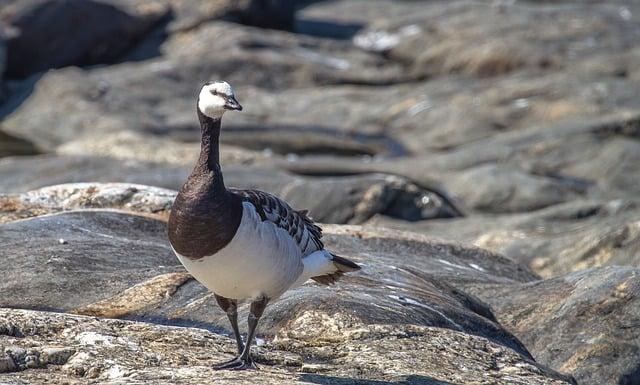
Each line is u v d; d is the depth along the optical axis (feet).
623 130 74.43
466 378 27.58
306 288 33.01
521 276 42.70
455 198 64.34
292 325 30.42
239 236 24.86
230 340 29.04
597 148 71.05
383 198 58.85
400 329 30.40
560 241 51.34
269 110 91.61
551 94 85.10
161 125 87.10
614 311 35.04
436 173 68.74
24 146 83.46
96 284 33.71
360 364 27.78
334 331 29.99
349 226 43.11
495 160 70.79
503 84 89.76
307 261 27.14
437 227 57.31
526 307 36.76
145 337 28.19
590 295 35.55
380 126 87.92
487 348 30.66
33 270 34.04
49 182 61.57
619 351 33.99
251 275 25.38
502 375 28.71
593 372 33.53
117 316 32.19
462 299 36.29
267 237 25.29
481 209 63.57
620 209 58.18
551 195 63.52
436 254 42.04
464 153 72.23
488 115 84.64
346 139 86.58
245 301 32.94
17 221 37.96
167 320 31.96
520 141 72.95
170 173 61.82
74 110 88.38
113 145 79.05
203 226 24.73
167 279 34.06
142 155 76.28
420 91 91.97
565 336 34.83
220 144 84.58
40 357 25.88
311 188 58.85
